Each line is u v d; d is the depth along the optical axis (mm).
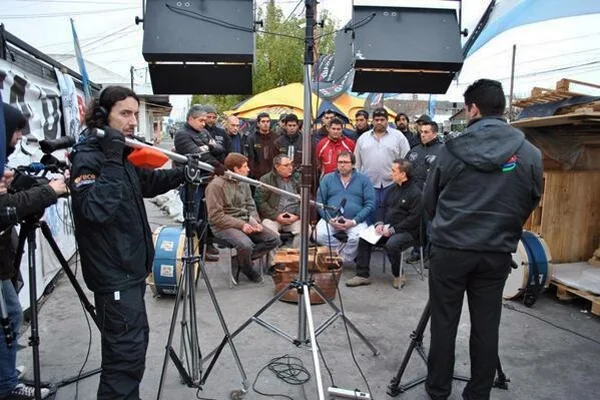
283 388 2578
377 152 5102
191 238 2283
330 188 4645
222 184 4254
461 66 2910
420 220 4191
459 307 2309
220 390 2549
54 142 1943
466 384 2541
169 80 2822
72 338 3127
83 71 5469
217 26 2680
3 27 3062
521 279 3721
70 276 2188
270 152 5688
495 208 2127
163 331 3262
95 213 1740
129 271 1912
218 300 3885
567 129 4074
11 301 2299
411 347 2537
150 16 2678
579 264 4156
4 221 1725
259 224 4414
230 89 2879
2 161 1702
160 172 2291
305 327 2789
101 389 1909
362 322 3482
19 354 2889
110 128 1801
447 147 2234
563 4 3479
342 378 2695
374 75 2998
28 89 3449
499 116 2197
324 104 8742
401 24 2900
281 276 3863
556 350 3045
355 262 4809
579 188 4141
